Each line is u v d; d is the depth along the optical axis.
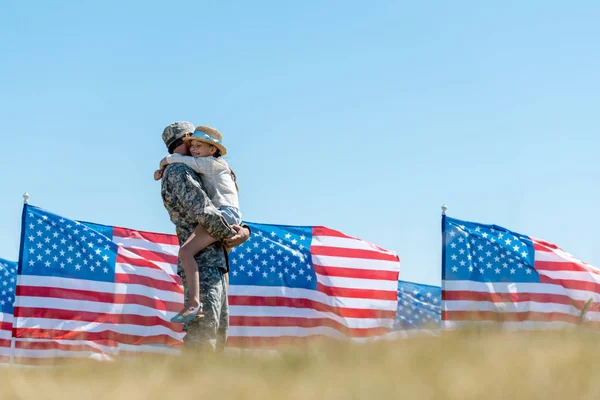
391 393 3.01
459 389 2.93
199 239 9.83
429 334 5.44
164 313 23.48
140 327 22.98
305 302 25.72
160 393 3.47
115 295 22.98
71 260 22.81
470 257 27.55
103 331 22.62
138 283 23.30
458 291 27.09
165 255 24.33
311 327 25.53
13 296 32.38
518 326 5.57
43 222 22.84
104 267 23.02
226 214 10.20
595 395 2.76
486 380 3.04
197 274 9.62
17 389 3.72
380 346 4.65
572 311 27.11
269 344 7.15
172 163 10.25
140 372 4.26
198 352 6.62
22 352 18.02
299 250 26.12
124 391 3.54
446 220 27.84
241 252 25.81
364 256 26.45
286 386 3.44
